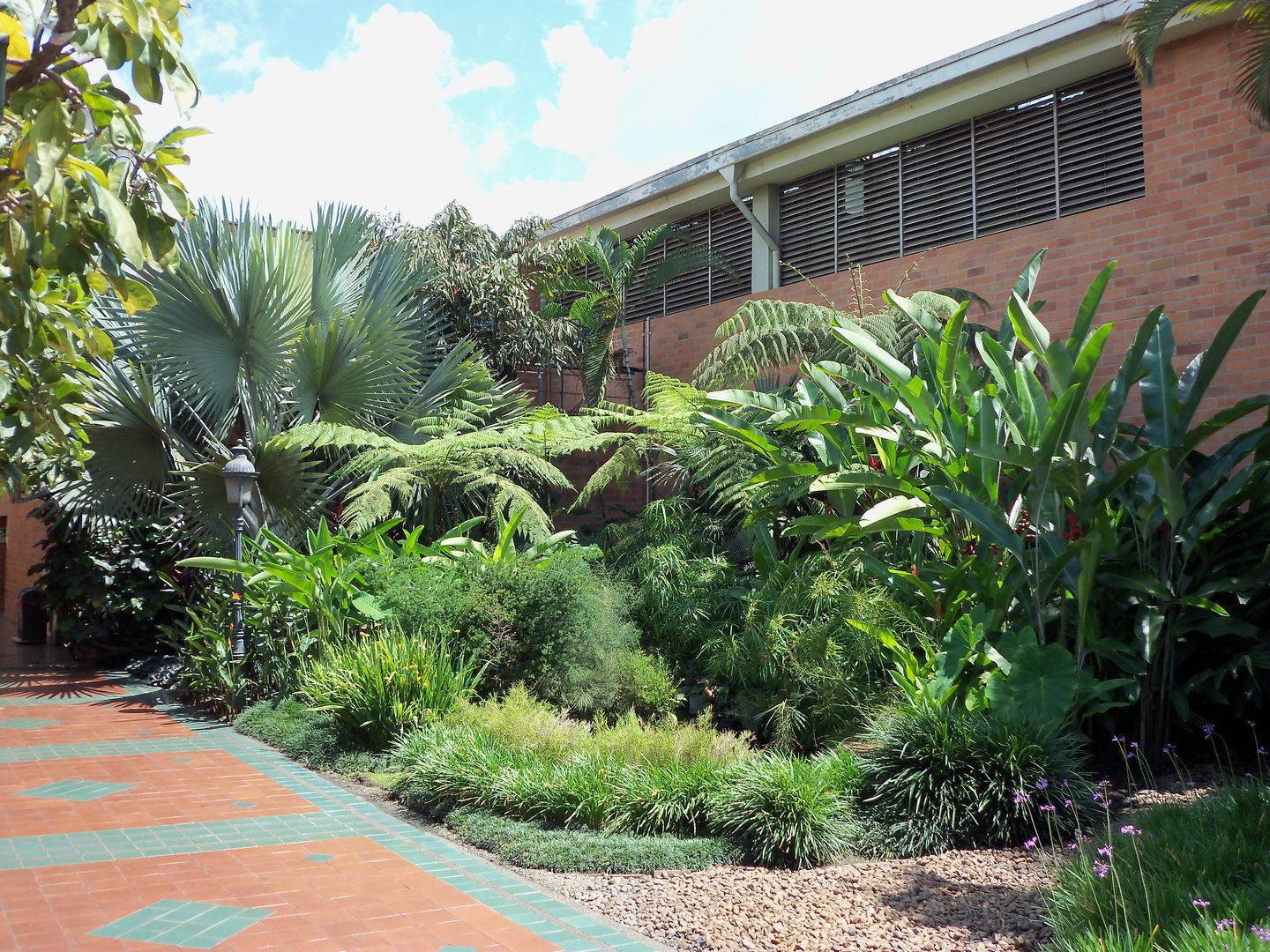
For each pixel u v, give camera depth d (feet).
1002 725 17.63
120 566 39.81
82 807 19.71
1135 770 20.42
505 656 26.17
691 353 46.37
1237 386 29.07
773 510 30.14
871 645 22.62
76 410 14.39
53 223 8.58
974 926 12.99
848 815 17.11
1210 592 20.18
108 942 12.73
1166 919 11.25
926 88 37.19
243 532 33.78
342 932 13.16
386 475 34.83
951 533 22.93
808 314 34.76
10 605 66.18
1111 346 32.12
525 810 18.20
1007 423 22.31
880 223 41.32
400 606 27.40
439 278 44.83
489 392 42.45
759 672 24.49
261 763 23.98
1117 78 34.09
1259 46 24.47
